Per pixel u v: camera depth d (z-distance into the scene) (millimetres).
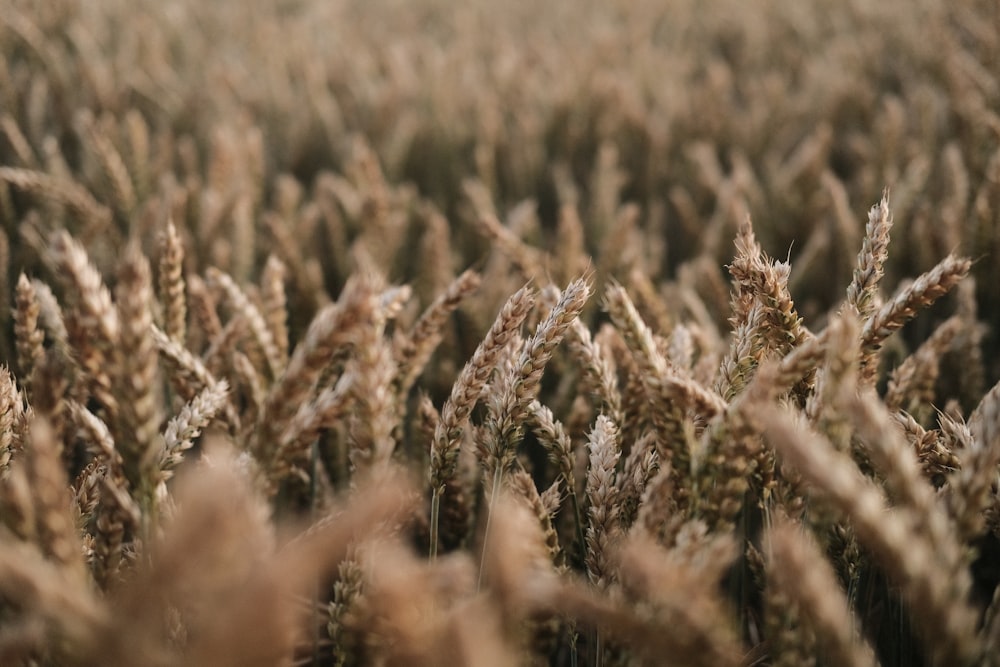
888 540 593
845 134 2463
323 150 2375
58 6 3033
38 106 2057
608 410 812
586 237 1920
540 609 718
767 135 2469
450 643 584
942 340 908
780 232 1785
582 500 829
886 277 1530
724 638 600
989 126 1688
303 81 2604
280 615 567
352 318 638
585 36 3855
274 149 2447
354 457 678
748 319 746
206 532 554
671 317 1232
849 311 765
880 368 1179
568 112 2533
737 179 1763
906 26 3367
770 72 3305
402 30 3934
